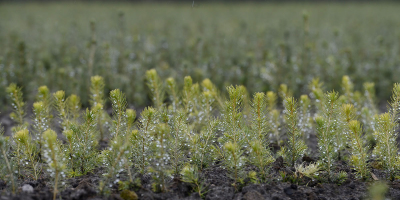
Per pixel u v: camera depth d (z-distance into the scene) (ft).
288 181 6.73
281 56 9.82
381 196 6.54
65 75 8.69
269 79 8.99
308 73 9.82
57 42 12.98
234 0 32.04
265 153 6.71
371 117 7.37
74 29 14.28
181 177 6.70
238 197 6.57
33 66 9.55
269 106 7.38
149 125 6.67
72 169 6.77
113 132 6.84
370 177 6.79
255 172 6.65
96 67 9.41
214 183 6.71
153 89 7.43
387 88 9.09
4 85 8.30
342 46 12.25
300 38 13.66
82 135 6.79
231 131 6.79
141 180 6.68
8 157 6.71
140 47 12.39
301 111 7.27
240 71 9.43
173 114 6.98
